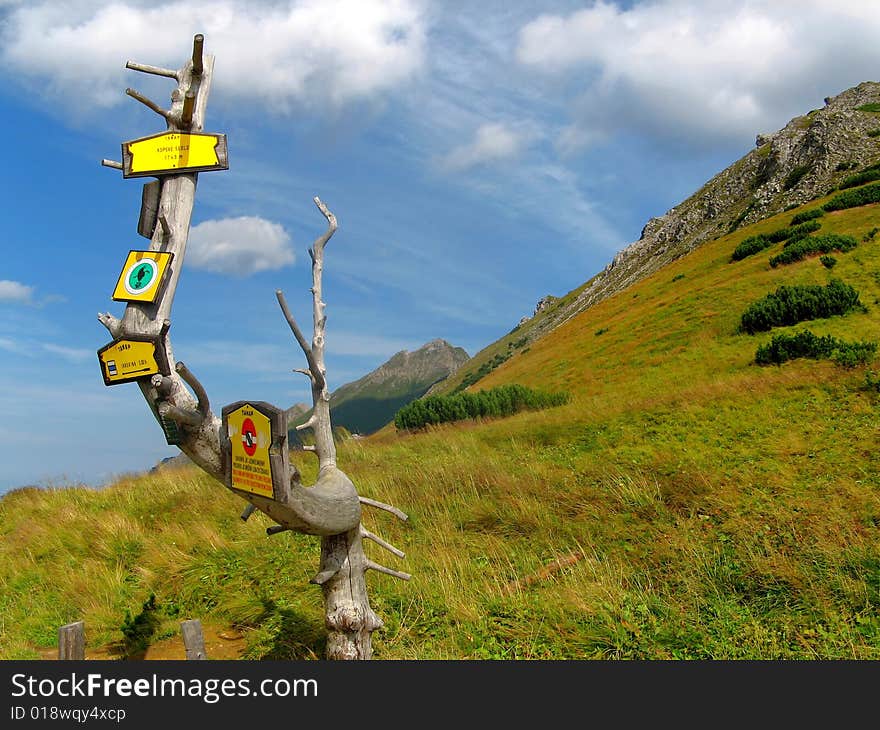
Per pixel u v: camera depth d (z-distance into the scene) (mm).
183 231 4824
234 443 4242
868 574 6238
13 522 12812
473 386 57594
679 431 14203
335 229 5387
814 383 15664
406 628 6551
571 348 41625
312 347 5184
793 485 9484
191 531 10281
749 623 5797
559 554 8164
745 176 72938
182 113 4879
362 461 16172
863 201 38844
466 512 10070
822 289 25062
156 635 7383
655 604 6332
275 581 8266
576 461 13094
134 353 4395
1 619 8125
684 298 36781
